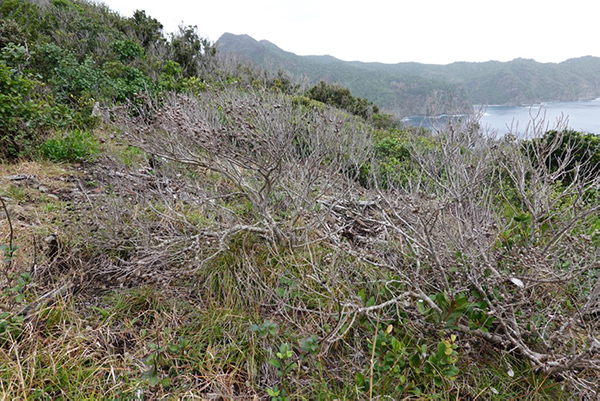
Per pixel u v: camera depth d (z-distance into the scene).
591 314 2.17
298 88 17.58
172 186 2.80
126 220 2.89
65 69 7.21
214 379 1.80
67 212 3.02
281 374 1.77
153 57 12.72
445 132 2.68
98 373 1.72
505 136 2.73
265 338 2.01
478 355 1.97
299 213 2.80
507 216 2.45
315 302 2.34
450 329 1.88
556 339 1.83
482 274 2.00
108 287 2.34
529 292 2.03
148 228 2.53
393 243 2.57
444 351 1.66
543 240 2.24
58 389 1.61
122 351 1.90
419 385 1.77
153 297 2.26
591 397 1.67
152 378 1.61
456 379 1.84
